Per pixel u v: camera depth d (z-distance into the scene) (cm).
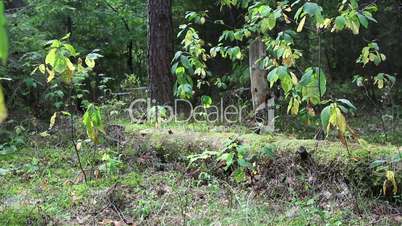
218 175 527
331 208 427
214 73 1057
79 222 413
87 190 491
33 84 747
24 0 1026
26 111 795
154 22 822
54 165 591
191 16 479
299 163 482
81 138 695
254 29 456
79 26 1159
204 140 560
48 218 411
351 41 1081
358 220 401
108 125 671
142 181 518
